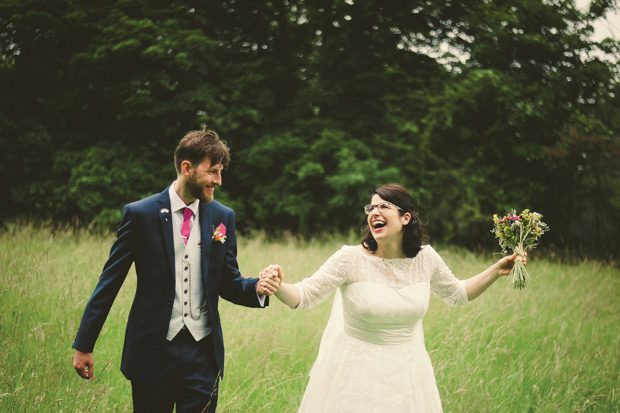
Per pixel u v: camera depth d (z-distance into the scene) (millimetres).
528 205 11719
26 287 4551
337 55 12664
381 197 2666
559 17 11734
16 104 11828
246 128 12820
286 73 13070
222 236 2564
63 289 4711
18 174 11719
